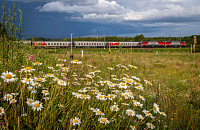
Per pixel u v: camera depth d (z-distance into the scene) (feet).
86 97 7.36
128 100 8.78
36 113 6.29
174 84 19.84
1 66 9.49
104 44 187.32
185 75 29.43
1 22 10.96
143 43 204.03
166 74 30.45
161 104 10.00
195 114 9.64
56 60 14.85
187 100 12.00
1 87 6.89
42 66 12.16
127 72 22.09
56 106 7.00
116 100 8.80
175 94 14.15
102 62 27.68
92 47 181.78
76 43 169.89
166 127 8.29
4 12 10.95
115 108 7.14
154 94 12.34
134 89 10.64
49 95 7.47
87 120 6.29
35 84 5.98
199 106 11.43
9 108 6.07
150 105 10.19
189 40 301.22
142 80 15.01
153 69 39.86
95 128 6.68
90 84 10.97
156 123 8.45
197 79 20.54
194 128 8.25
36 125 5.79
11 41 11.45
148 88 13.51
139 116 7.35
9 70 9.25
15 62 10.80
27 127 5.78
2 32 11.02
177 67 44.06
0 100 6.41
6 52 10.79
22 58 12.86
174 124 8.47
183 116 9.41
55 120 6.29
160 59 72.74
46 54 17.57
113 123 7.10
